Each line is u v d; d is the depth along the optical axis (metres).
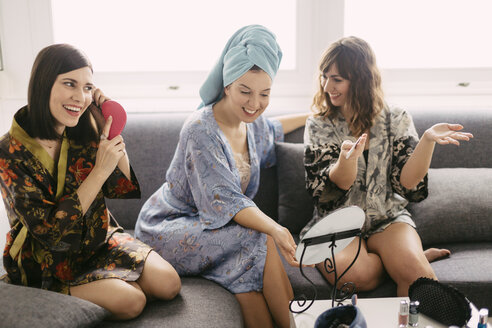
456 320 1.10
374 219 1.65
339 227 1.13
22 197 1.31
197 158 1.57
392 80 2.39
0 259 1.66
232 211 1.50
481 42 2.38
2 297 1.17
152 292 1.38
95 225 1.47
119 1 2.31
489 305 1.46
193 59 2.39
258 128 1.84
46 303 1.17
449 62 2.40
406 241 1.53
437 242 1.73
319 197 1.65
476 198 1.72
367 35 2.39
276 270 1.46
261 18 2.37
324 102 1.90
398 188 1.66
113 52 2.37
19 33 2.29
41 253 1.37
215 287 1.48
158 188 1.93
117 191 1.55
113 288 1.31
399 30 2.38
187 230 1.58
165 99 2.38
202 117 1.63
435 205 1.74
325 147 1.69
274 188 1.95
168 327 1.25
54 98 1.30
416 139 1.67
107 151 1.39
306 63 2.39
